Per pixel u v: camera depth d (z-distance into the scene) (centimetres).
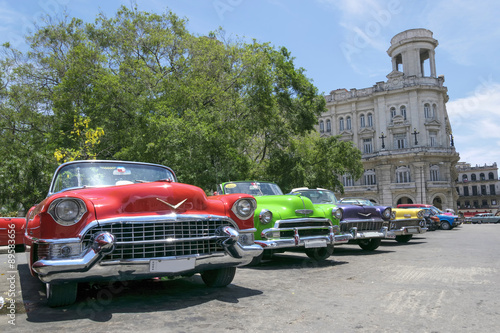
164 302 394
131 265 350
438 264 673
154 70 1992
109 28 2006
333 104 5322
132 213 365
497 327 307
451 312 352
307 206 686
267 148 2325
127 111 1661
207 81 1772
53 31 2045
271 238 648
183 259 376
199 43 1914
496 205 8206
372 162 4959
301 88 2144
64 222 343
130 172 506
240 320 328
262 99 1869
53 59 1945
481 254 822
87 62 1720
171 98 1673
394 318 333
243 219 445
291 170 2050
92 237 345
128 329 303
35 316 343
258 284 500
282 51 2186
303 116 2128
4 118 1998
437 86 4738
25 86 2017
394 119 4800
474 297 411
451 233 1750
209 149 1581
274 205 688
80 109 1700
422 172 4566
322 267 669
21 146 1750
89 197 366
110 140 1639
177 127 1462
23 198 1474
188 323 320
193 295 429
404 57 4925
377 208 982
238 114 1944
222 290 458
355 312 354
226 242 406
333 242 698
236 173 1697
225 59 2002
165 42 1945
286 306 377
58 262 327
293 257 860
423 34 4853
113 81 1577
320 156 2570
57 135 1748
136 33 2034
